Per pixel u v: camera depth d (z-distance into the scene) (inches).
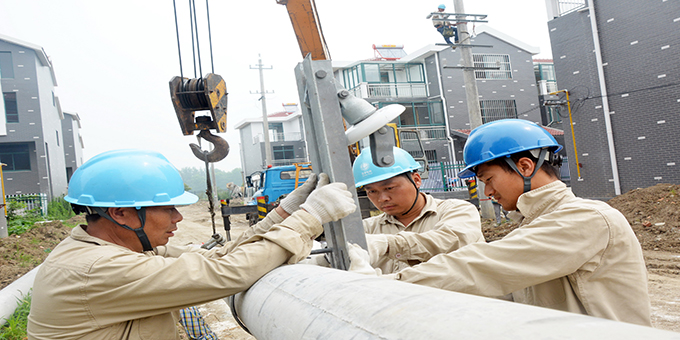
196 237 590.9
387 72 1113.4
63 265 57.2
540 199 59.8
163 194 63.7
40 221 700.7
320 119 60.2
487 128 65.4
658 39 454.9
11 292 201.3
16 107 928.3
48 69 1049.5
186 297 54.7
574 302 54.9
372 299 32.6
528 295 61.0
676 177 448.1
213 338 126.9
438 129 1067.9
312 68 60.5
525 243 52.3
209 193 90.8
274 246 56.8
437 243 77.6
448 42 457.7
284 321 39.9
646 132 470.6
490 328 23.2
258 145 1619.1
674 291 189.8
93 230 63.8
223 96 108.7
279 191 616.4
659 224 305.9
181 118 106.3
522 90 1109.1
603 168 513.0
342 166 61.9
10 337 170.9
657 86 459.2
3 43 917.2
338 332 31.0
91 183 62.4
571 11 542.9
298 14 160.2
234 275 54.1
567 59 542.0
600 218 51.6
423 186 713.6
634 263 52.6
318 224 58.4
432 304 28.5
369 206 436.8
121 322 57.5
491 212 463.8
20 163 937.5
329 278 42.6
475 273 53.2
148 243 64.4
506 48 1109.1
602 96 506.3
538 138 61.7
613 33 493.4
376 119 62.4
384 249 74.3
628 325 21.2
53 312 56.6
